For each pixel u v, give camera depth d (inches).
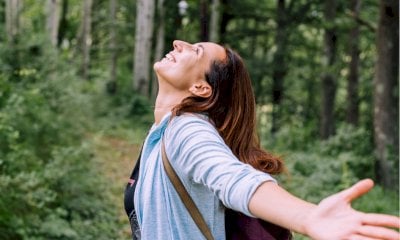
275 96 1001.5
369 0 833.5
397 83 463.8
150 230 69.1
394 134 462.9
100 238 275.0
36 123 364.5
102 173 419.2
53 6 821.2
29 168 293.4
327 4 748.0
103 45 1219.2
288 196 49.8
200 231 67.4
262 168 74.7
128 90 927.7
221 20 944.9
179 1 1038.4
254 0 909.2
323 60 799.1
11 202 241.1
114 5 1076.5
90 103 660.7
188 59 73.3
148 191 69.4
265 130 1159.0
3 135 293.0
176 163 64.1
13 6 673.6
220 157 57.0
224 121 72.6
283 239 69.9
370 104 896.3
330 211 45.6
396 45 458.3
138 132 725.9
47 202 274.2
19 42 568.1
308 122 1069.8
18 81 518.6
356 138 527.8
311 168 460.8
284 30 891.4
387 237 42.8
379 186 437.4
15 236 233.5
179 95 74.1
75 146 414.3
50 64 557.3
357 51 804.6
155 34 1112.8
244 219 69.4
